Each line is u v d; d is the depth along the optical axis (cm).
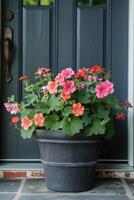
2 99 376
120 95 375
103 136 328
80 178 327
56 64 375
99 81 335
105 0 375
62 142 321
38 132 326
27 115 327
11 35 375
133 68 363
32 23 375
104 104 328
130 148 368
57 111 321
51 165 329
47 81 346
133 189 335
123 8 375
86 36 375
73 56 375
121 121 374
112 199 313
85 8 374
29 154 377
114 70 375
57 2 374
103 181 355
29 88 340
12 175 362
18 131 376
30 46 375
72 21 375
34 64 376
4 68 375
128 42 373
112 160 376
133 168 365
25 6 376
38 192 329
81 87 326
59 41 375
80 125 314
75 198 315
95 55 375
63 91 315
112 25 375
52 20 376
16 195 322
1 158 377
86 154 325
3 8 374
